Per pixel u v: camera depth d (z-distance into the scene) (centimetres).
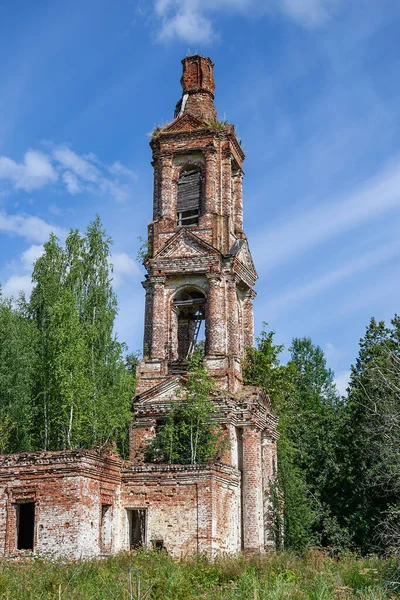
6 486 3073
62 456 3011
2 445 3838
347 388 4847
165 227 4322
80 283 4691
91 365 4159
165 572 2359
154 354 4100
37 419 4178
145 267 4294
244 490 3769
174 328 4212
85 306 4575
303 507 4047
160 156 4462
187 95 4684
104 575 2230
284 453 4475
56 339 3806
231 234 4381
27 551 2964
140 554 2845
